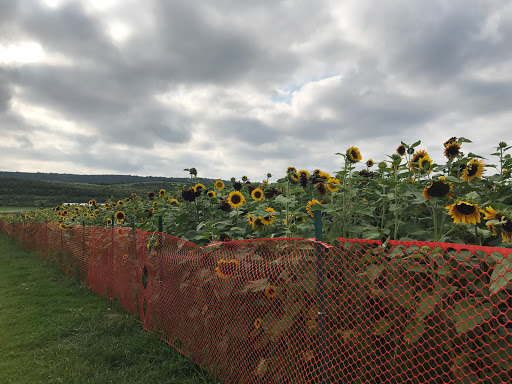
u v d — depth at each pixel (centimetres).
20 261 1211
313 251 251
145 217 692
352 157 371
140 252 547
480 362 206
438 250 210
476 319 192
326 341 243
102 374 393
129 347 451
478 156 335
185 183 616
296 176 453
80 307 650
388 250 229
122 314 593
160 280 480
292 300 275
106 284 690
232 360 335
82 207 1364
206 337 376
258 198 493
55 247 1081
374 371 238
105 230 701
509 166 368
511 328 200
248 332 318
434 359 201
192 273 403
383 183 312
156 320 488
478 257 193
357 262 240
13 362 441
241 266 324
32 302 694
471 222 232
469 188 306
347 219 329
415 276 226
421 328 209
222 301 350
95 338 496
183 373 383
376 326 233
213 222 511
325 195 444
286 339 282
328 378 238
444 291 204
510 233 220
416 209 330
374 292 225
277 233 400
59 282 865
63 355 449
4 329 555
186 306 415
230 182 707
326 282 243
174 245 451
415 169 377
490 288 171
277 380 285
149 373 385
